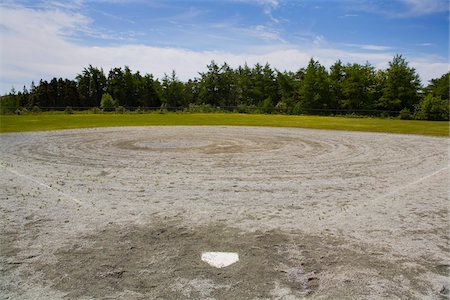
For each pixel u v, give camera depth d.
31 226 5.15
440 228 5.16
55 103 64.69
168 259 4.18
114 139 15.48
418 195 6.86
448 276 3.80
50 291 3.51
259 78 64.62
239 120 28.62
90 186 7.40
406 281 3.70
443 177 8.36
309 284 3.65
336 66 54.94
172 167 9.44
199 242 4.66
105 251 4.37
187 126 22.75
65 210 5.87
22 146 13.18
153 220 5.44
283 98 60.34
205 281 3.71
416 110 37.47
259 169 9.23
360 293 3.48
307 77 52.28
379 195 6.86
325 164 9.95
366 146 13.66
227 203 6.32
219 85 66.31
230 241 4.70
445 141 15.34
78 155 11.25
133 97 67.50
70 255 4.25
